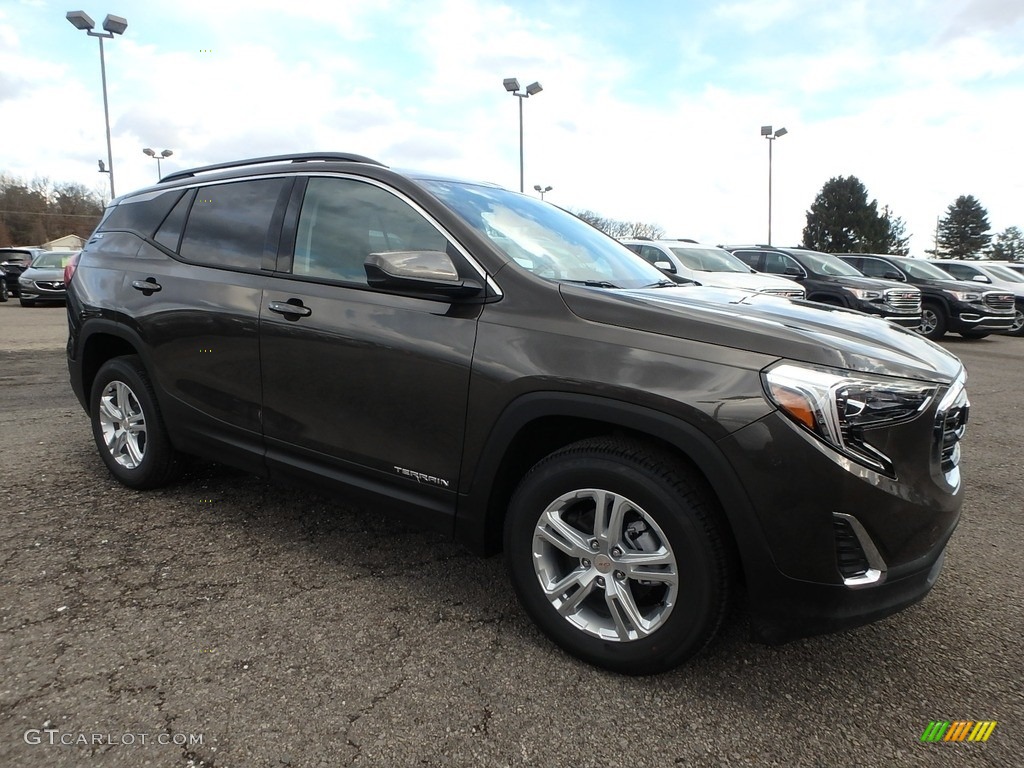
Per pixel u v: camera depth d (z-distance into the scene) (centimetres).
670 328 225
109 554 314
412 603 280
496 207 311
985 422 638
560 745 202
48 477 415
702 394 211
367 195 297
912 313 1244
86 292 404
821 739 207
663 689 229
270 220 327
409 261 248
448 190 301
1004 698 229
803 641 260
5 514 356
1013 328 1370
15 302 2134
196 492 396
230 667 234
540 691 226
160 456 377
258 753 195
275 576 299
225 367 329
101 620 259
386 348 271
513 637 257
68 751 192
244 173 349
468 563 317
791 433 202
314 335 292
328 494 304
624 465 226
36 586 283
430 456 265
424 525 276
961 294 1350
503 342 246
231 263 336
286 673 231
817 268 1329
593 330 233
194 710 211
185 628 256
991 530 373
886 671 242
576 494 238
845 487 201
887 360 216
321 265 303
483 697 223
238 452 332
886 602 211
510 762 195
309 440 301
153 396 372
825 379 204
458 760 195
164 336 355
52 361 880
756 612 218
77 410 594
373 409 278
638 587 238
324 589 289
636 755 199
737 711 219
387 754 196
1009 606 289
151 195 402
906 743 206
